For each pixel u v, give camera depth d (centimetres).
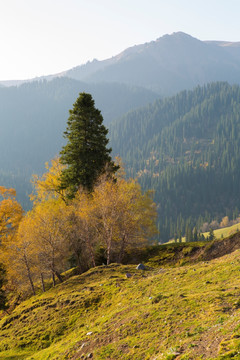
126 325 1617
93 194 4000
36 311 2784
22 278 4547
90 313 2316
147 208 4559
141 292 2209
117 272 3167
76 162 4331
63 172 4353
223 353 899
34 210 4456
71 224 4188
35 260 4206
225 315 1262
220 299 1478
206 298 1542
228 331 1054
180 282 2156
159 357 1121
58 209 4228
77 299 2644
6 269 4394
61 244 4169
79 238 4312
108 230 4103
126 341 1444
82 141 4394
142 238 4475
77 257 4462
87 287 2888
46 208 4231
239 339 948
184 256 4234
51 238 4066
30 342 2278
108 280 2867
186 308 1511
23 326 2612
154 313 1608
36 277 4653
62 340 2077
